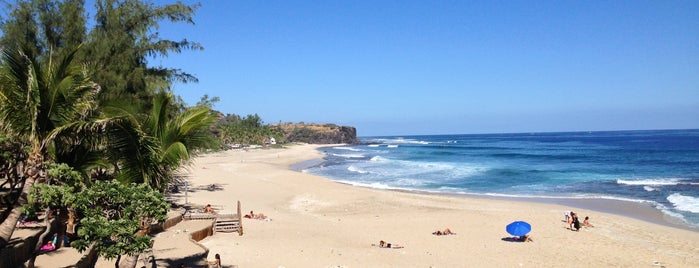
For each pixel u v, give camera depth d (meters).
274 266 16.19
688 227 25.16
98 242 7.63
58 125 8.84
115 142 9.80
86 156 10.81
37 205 13.28
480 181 49.03
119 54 21.83
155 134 10.41
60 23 20.30
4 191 14.94
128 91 22.41
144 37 24.45
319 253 18.11
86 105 9.36
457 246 20.77
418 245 20.83
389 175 56.47
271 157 89.94
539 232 23.75
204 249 16.59
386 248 20.00
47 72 8.70
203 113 11.09
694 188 40.50
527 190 41.62
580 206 32.25
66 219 14.50
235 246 18.42
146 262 12.59
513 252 19.80
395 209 30.84
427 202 33.72
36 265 11.56
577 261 18.52
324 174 58.94
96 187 8.16
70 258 12.24
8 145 11.80
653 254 19.56
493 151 113.56
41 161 8.54
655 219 27.47
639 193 38.19
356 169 64.81
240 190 37.44
